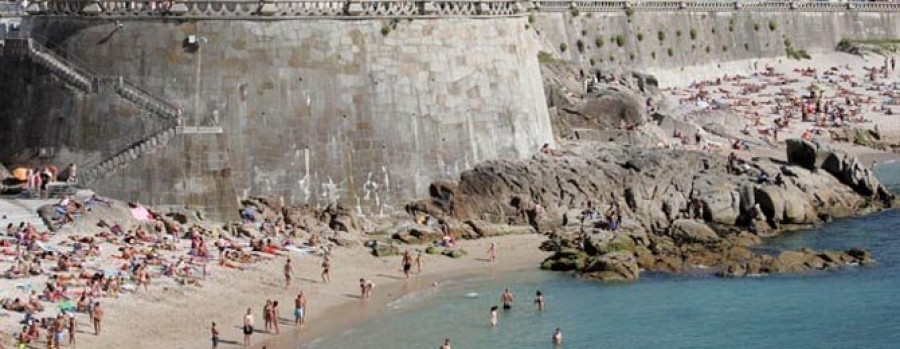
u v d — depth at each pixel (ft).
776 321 285.64
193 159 348.79
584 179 375.66
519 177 369.91
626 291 309.63
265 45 355.97
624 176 379.76
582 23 586.86
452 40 376.48
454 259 335.67
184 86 352.49
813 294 307.17
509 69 390.01
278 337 266.77
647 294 307.17
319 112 357.00
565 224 364.79
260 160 351.67
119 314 266.57
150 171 348.18
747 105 585.22
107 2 357.20
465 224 357.61
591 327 280.72
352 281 311.06
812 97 606.55
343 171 356.38
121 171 348.79
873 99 615.57
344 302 294.25
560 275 323.78
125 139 350.64
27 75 362.74
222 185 348.18
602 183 376.48
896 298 301.84
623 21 600.39
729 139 518.37
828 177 409.90
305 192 353.31
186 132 349.82
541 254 342.03
